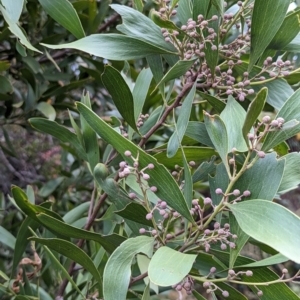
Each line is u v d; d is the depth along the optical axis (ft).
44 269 1.46
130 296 1.15
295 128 0.69
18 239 1.15
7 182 2.24
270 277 0.81
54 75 1.83
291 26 0.89
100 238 0.94
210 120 0.75
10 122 1.85
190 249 0.82
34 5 1.72
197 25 0.86
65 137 1.19
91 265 0.95
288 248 0.58
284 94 0.98
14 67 1.91
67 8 1.02
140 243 0.75
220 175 0.84
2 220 2.07
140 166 0.79
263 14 0.81
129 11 0.93
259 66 0.99
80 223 1.43
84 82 1.81
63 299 1.27
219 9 0.85
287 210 0.62
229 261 0.81
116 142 0.79
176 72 0.89
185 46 0.92
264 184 0.73
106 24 1.93
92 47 0.89
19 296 1.14
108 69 0.82
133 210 0.85
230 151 0.79
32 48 0.92
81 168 2.21
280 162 0.73
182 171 0.99
